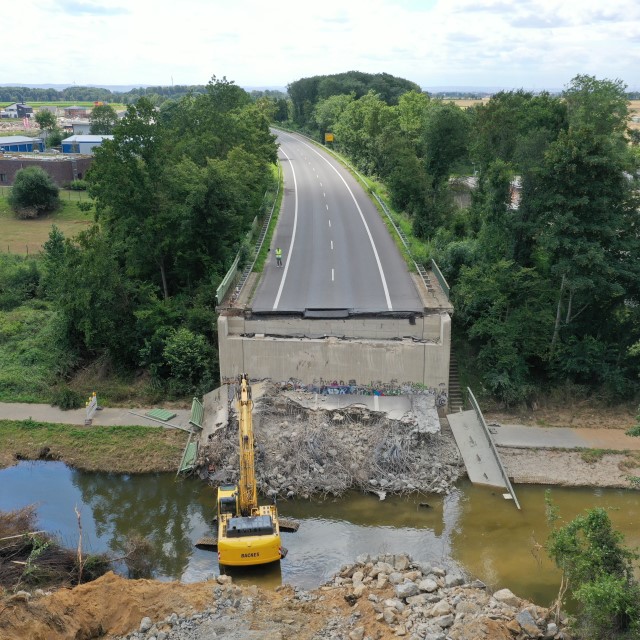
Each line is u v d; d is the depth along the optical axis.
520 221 43.69
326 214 63.72
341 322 38.53
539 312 40.53
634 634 20.30
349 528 30.14
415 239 53.47
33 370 44.03
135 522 30.84
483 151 54.47
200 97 77.50
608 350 41.53
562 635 22.08
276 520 27.89
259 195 61.88
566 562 23.17
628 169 39.34
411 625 22.56
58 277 44.94
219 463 34.34
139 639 21.98
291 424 35.56
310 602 24.30
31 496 32.84
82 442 36.94
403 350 37.19
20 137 149.62
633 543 28.89
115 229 47.88
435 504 31.86
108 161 43.66
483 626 21.77
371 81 158.38
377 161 80.12
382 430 35.06
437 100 104.00
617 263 40.12
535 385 41.66
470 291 41.31
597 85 53.47
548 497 25.22
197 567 27.69
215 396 39.03
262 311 39.19
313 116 147.00
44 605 21.77
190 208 45.31
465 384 41.19
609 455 35.69
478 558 27.98
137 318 43.56
